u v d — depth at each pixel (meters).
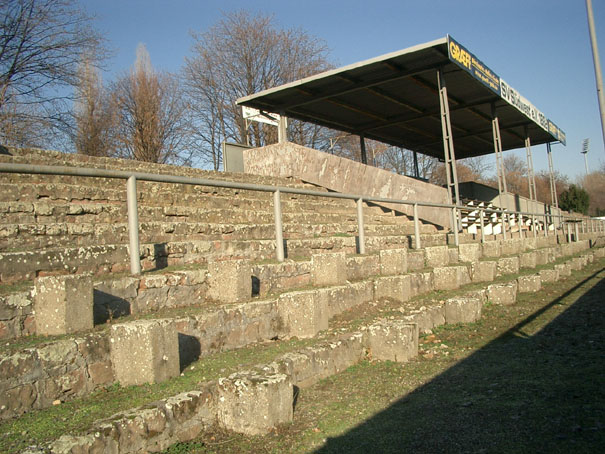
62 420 3.26
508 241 14.29
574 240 25.33
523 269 12.59
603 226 37.06
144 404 3.46
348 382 4.77
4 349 3.53
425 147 25.59
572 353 5.55
